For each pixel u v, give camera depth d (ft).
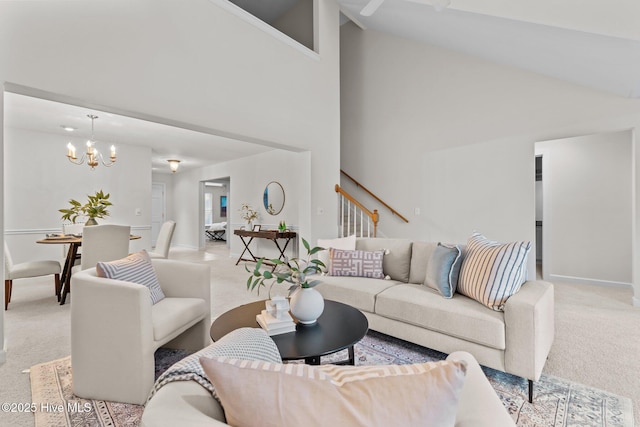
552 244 15.08
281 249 19.65
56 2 7.23
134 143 18.31
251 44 11.50
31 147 15.67
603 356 7.14
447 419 1.77
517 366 5.61
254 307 6.70
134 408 5.42
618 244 13.56
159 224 29.71
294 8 18.33
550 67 11.35
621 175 13.46
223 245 31.53
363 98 18.97
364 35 18.94
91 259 10.78
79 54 7.54
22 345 7.76
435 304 6.79
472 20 9.82
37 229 15.81
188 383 2.29
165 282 7.68
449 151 15.47
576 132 12.07
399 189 17.31
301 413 1.76
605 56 8.39
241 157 22.65
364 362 6.91
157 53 8.93
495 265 6.34
